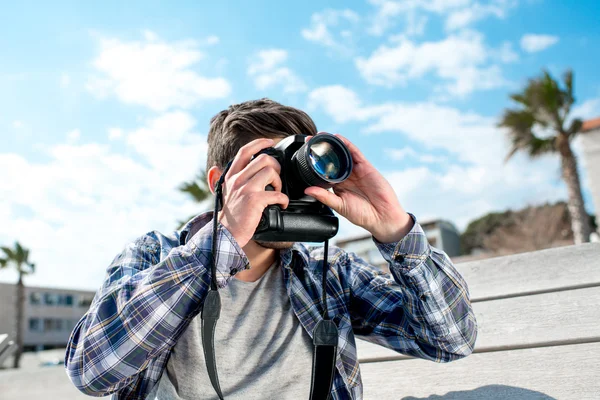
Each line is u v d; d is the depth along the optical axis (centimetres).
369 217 103
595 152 1628
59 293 3859
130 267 104
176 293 92
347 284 123
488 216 2734
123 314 91
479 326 138
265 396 100
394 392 132
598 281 136
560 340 125
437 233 2067
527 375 122
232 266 95
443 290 105
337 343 105
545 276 146
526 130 1254
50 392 238
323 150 100
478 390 124
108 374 92
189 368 101
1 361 207
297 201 101
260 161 98
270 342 104
